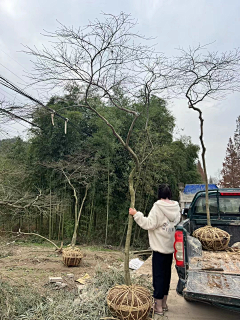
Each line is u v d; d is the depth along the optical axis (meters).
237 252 3.56
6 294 3.47
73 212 12.69
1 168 9.86
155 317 3.13
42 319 2.95
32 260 7.27
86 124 11.91
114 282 3.79
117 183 11.53
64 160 10.59
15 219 12.34
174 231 3.20
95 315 3.01
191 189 9.26
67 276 5.61
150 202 11.78
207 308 3.49
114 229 12.10
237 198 4.44
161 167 10.64
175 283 4.44
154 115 9.75
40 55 3.71
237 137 24.16
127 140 3.15
